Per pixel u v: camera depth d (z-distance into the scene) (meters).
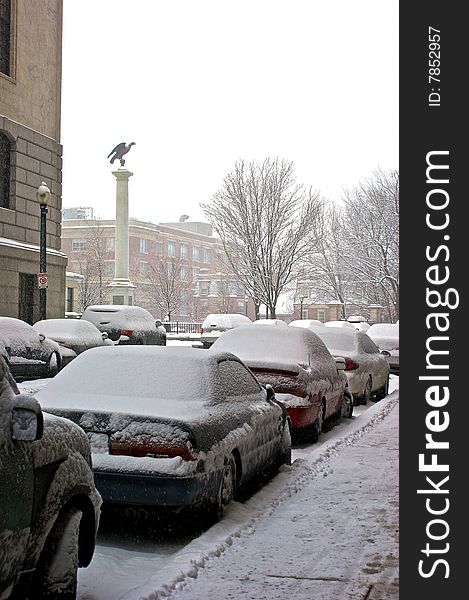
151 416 6.21
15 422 3.89
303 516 6.96
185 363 7.19
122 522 6.90
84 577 5.54
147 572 5.70
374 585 5.26
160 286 86.44
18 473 3.94
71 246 95.25
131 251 94.69
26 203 31.59
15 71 30.97
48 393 6.89
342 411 13.24
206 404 6.77
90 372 7.16
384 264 63.28
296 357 11.18
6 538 3.81
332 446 10.49
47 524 4.30
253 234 48.66
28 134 31.72
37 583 4.34
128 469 6.03
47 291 32.50
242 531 6.45
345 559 5.79
